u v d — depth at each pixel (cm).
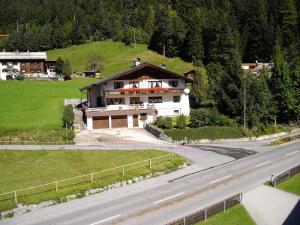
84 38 18862
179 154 5203
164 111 7788
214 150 5572
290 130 7212
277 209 3544
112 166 4444
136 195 3662
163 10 18100
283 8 16512
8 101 8544
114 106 7500
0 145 5512
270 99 7319
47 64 14312
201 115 6538
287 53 12506
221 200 3516
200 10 18625
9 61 13812
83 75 13188
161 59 15562
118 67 14788
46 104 8406
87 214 3206
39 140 5834
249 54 14650
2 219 3122
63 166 4459
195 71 9325
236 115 6931
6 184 3838
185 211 3250
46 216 3178
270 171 4491
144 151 5112
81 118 7612
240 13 16800
